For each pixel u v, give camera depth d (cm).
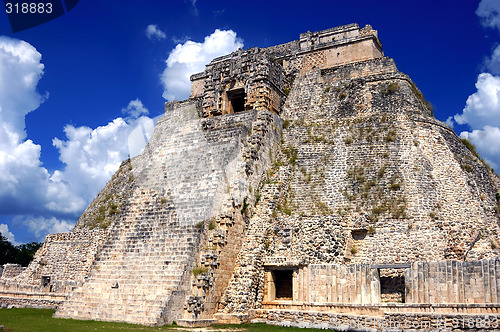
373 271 2253
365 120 3391
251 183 2953
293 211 2998
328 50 4212
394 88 3569
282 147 3406
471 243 2697
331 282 2352
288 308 2427
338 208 2939
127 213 2808
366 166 3112
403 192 2906
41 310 2831
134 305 2283
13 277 4138
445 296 2081
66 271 3812
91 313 2353
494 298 1981
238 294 2473
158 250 2522
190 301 2289
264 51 4600
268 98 3609
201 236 2497
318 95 3797
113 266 2564
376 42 4181
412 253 2630
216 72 3859
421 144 3181
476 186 3095
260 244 2686
